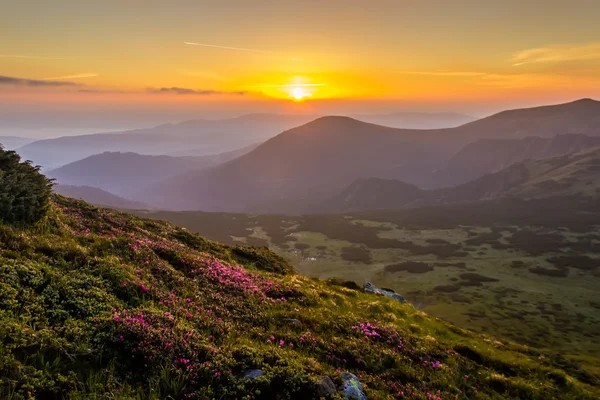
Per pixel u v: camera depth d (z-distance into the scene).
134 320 10.37
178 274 17.22
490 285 138.00
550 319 102.38
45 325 9.03
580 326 96.69
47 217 17.22
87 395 7.38
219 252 29.75
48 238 14.90
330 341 15.53
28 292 10.06
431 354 18.67
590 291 127.62
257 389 9.12
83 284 11.84
